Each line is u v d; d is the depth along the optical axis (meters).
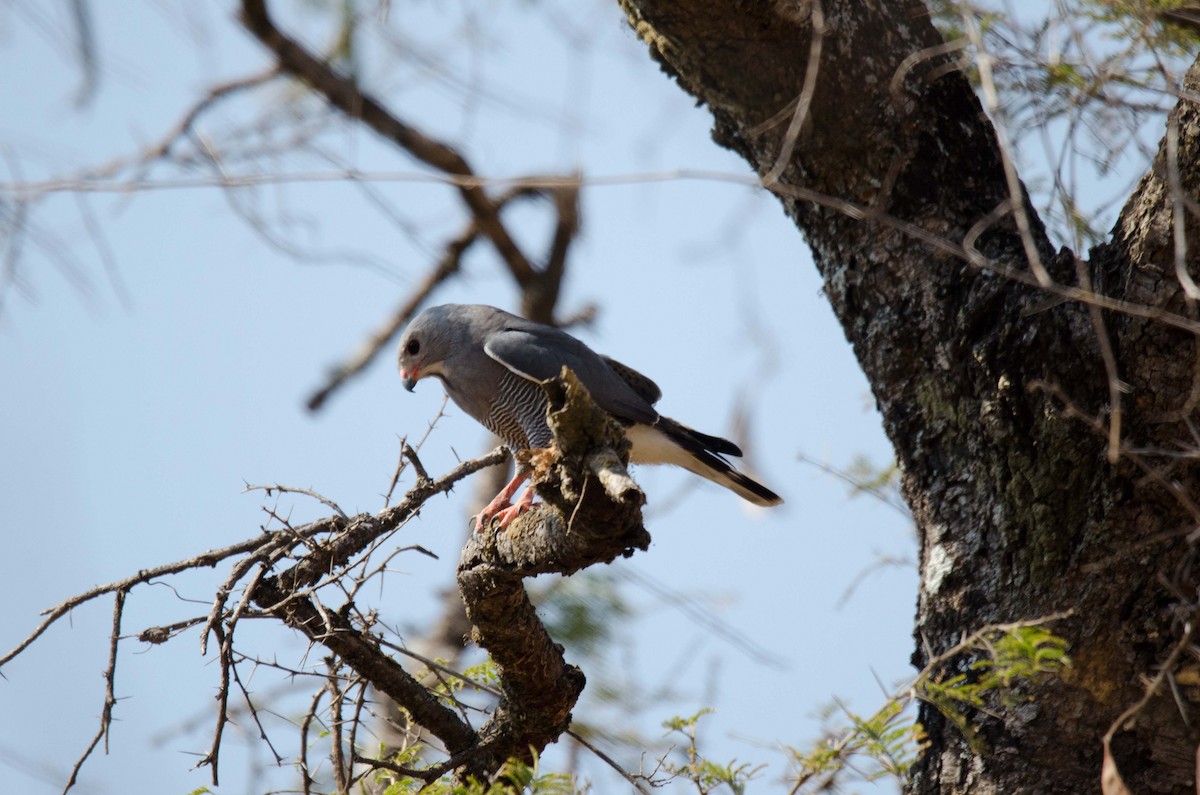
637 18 9.48
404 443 9.14
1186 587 7.71
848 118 8.96
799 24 8.75
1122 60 7.61
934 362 8.77
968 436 8.58
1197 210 6.84
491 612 8.43
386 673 8.62
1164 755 7.72
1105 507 7.89
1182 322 6.72
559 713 8.97
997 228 8.77
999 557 8.28
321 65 11.84
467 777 8.75
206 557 8.44
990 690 8.05
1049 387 7.68
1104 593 7.88
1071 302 8.06
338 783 8.30
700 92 9.22
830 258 9.34
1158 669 7.73
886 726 6.78
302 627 8.19
